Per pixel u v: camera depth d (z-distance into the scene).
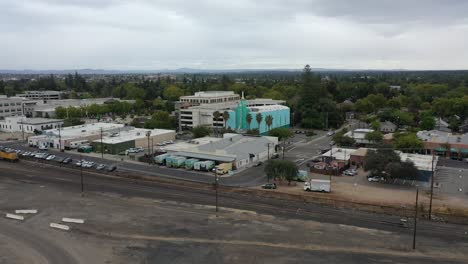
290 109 190.62
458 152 108.31
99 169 94.88
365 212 66.19
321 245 52.25
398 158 85.50
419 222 61.31
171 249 50.97
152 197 73.69
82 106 197.00
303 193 75.81
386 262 47.41
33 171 93.75
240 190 77.81
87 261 47.84
